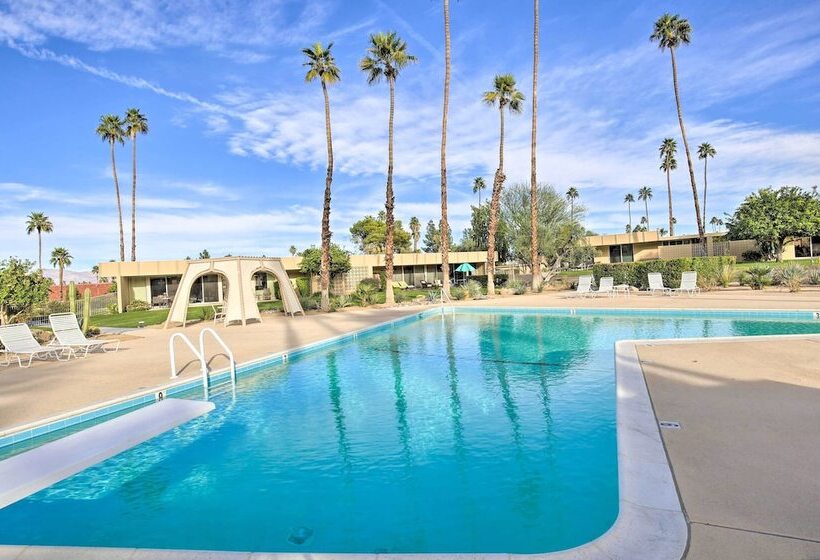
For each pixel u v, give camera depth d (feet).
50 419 17.99
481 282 120.88
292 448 16.14
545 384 23.20
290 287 64.75
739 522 8.27
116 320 74.33
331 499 12.41
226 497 12.81
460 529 10.69
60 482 13.98
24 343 32.12
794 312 40.09
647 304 52.75
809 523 8.16
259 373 28.35
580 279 72.08
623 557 7.43
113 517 11.96
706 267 68.49
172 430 18.12
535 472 13.43
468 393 22.21
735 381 18.22
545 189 101.71
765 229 93.50
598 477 12.98
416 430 17.40
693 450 11.60
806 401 15.37
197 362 29.78
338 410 20.35
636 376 19.56
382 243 186.80
